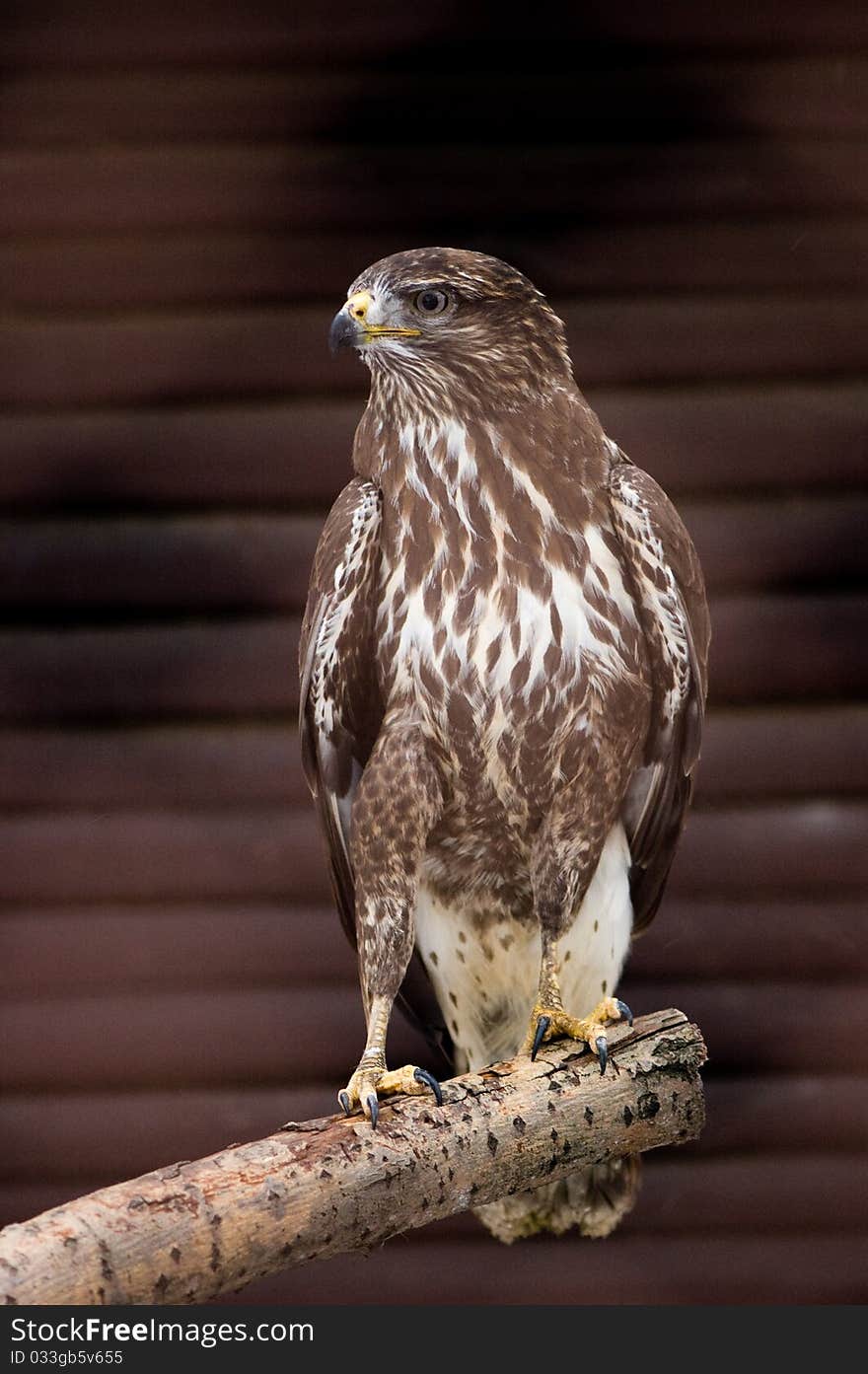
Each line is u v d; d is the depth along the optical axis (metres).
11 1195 8.74
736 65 8.73
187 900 8.80
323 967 8.77
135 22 8.69
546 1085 5.37
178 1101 8.79
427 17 8.68
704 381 8.82
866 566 8.71
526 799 6.58
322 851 8.77
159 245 8.81
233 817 8.82
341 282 8.82
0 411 8.87
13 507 8.84
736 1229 8.77
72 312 8.84
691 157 8.77
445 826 6.75
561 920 6.56
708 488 8.78
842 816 8.73
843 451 8.73
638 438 8.77
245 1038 8.77
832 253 8.76
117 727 8.85
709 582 8.75
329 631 6.64
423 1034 7.72
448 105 8.77
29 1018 8.77
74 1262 4.25
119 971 8.77
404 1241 8.84
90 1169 8.74
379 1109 5.11
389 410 6.64
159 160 8.77
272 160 8.77
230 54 8.71
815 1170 8.77
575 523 6.46
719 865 8.76
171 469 8.84
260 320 8.83
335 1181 4.81
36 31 8.69
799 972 8.75
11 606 8.83
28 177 8.77
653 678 6.69
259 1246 4.62
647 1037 5.56
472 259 6.59
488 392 6.50
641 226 8.80
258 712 8.84
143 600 8.84
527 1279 8.73
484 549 6.42
